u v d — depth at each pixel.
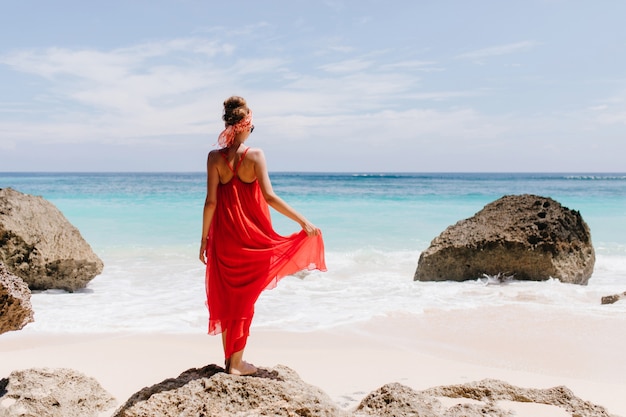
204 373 3.83
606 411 3.66
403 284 10.35
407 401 3.46
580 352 5.91
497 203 12.01
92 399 4.01
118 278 11.25
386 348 6.09
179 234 17.91
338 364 5.40
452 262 10.95
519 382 4.80
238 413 3.17
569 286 9.91
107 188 47.94
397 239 17.39
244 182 3.85
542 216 11.18
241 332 3.81
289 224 20.23
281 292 9.70
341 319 7.59
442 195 38.44
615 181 84.44
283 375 3.87
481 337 6.54
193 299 9.15
